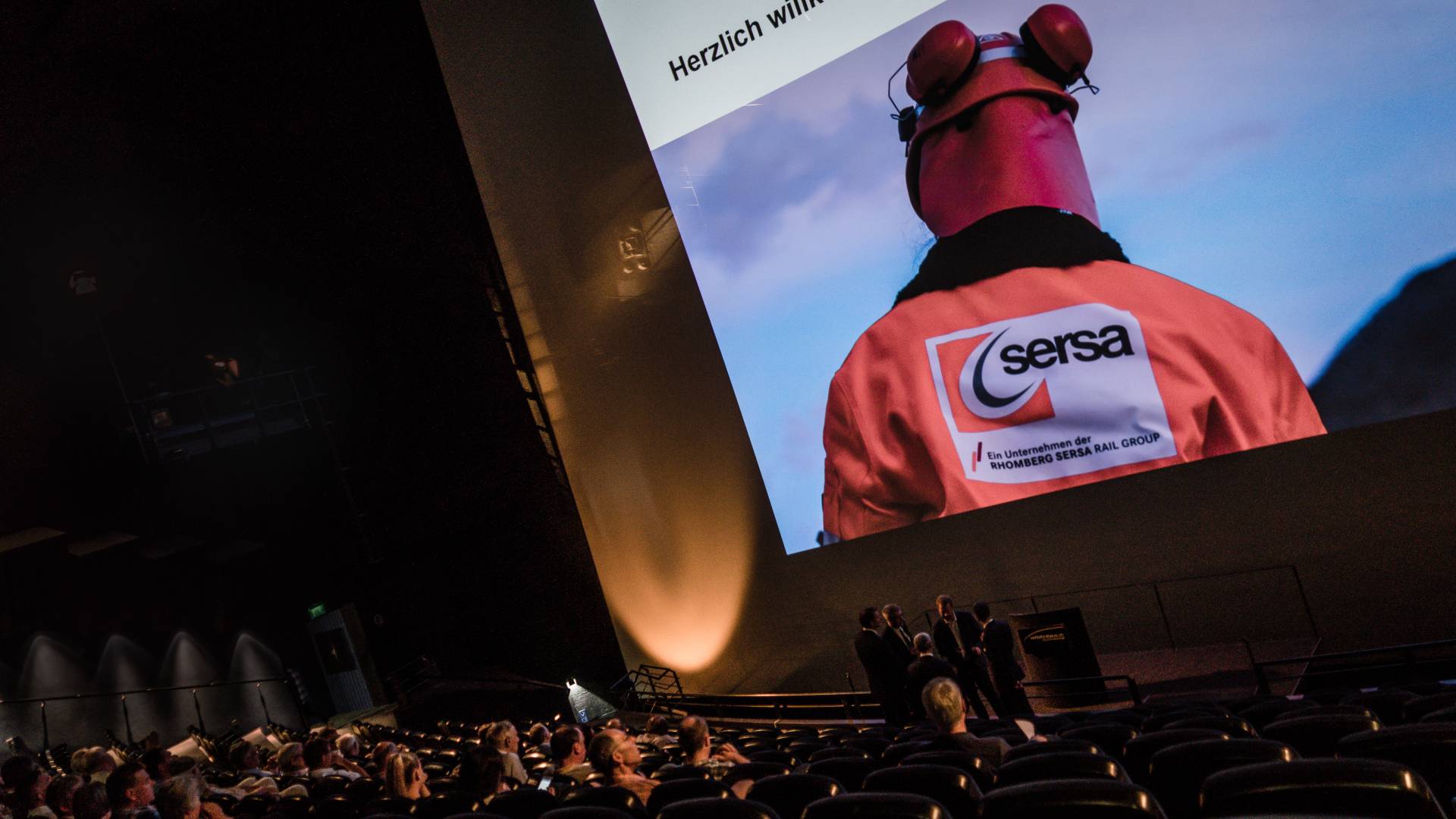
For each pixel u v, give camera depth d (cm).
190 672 1628
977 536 1029
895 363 1012
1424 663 786
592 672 1448
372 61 1426
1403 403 787
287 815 454
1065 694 794
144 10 1280
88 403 1587
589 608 1427
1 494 1506
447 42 1327
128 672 1571
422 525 1625
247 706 1675
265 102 1479
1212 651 888
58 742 1491
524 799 371
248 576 1702
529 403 1419
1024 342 939
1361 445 834
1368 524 836
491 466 1504
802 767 377
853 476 1045
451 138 1389
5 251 1479
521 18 1283
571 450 1330
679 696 1248
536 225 1299
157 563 1620
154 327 1634
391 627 1675
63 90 1323
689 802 261
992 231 950
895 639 823
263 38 1408
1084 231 909
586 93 1236
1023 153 931
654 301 1213
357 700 1686
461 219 1404
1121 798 203
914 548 1066
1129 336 891
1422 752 236
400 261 1501
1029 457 945
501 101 1302
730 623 1209
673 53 1125
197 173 1530
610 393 1273
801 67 1044
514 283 1332
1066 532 981
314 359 1694
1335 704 446
